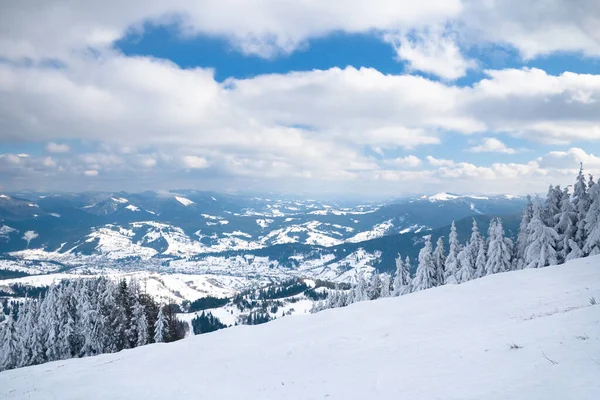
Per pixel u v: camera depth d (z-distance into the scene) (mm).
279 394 11578
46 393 15625
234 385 13391
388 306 23797
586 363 7965
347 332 19078
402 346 14328
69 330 51969
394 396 9195
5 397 15984
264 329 23312
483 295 21203
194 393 13094
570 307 14164
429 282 53812
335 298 75188
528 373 8344
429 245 55000
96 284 58812
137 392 14078
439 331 15547
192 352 19953
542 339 10492
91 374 17906
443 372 10086
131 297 55312
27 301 55250
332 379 12000
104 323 52250
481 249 50969
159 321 54375
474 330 14227
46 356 51156
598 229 40000
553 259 43062
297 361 15383
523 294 19281
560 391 7031
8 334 50312
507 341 11297
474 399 7703
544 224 46250
